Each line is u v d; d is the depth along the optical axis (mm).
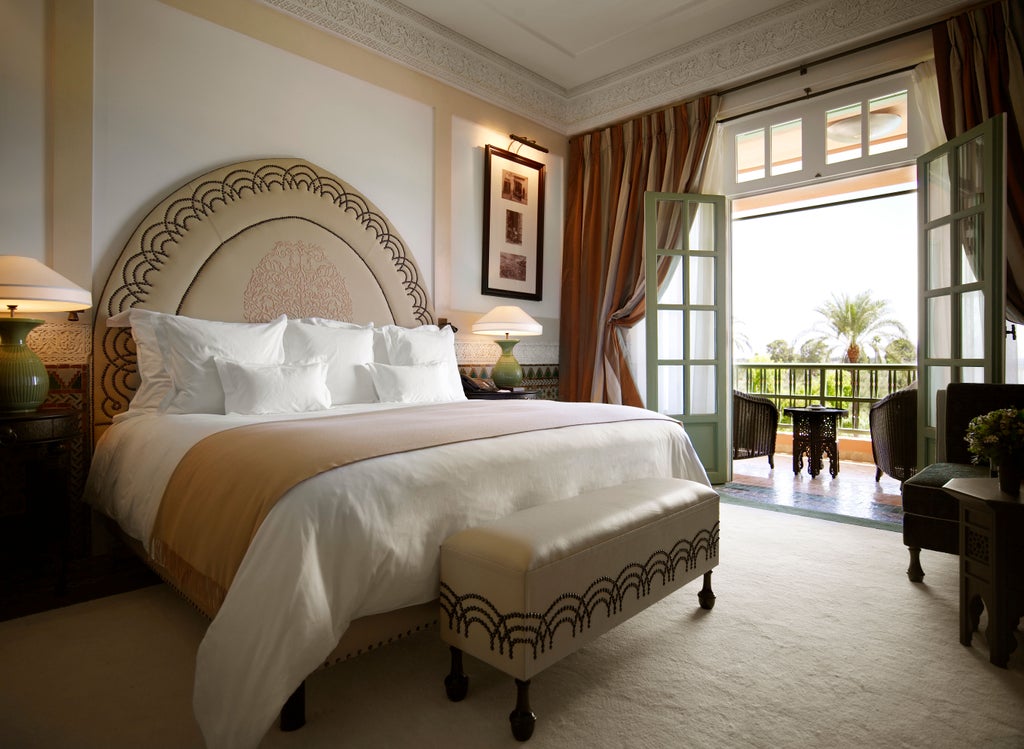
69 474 2379
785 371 6980
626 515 1843
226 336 2822
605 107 5066
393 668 1798
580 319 5250
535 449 2062
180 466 1935
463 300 4543
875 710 1554
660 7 3988
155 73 2982
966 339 3312
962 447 2789
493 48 4539
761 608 2217
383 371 3258
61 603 2289
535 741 1425
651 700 1604
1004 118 3029
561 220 5426
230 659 1338
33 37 2625
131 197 2900
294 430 1864
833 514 3572
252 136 3348
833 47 3854
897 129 3775
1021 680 1704
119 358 2848
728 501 3939
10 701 1595
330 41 3713
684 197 4516
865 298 8508
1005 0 3248
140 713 1540
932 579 2504
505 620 1467
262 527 1426
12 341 2346
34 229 2623
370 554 1491
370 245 3826
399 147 4102
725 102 4477
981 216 3160
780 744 1412
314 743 1413
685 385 4586
